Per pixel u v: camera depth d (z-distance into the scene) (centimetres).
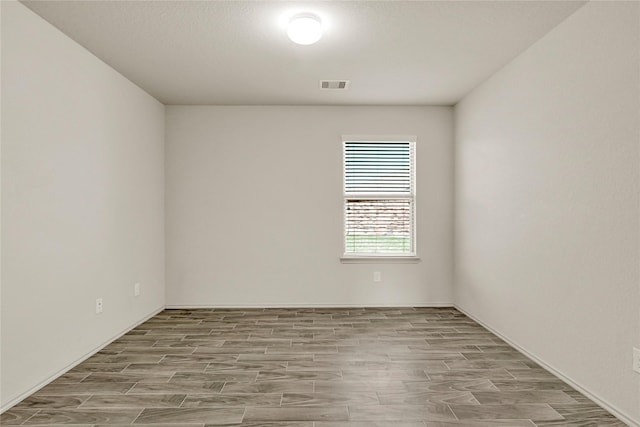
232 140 499
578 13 264
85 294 326
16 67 251
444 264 505
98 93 348
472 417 229
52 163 286
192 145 498
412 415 232
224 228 500
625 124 224
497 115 382
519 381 279
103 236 355
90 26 289
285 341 368
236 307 500
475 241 436
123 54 340
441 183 504
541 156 308
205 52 337
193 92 447
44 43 278
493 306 393
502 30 296
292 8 264
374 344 359
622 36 226
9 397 243
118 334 381
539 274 312
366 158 505
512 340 355
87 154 330
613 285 234
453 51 335
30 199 263
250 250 500
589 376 254
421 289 505
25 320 257
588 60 254
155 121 471
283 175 500
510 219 358
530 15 272
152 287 462
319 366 307
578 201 265
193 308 497
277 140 500
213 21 283
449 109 502
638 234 216
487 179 405
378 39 312
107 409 240
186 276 499
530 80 324
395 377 286
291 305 502
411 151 506
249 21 282
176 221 498
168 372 296
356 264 502
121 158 389
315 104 496
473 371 297
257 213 500
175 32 300
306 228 502
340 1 255
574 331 269
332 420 226
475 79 407
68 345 302
